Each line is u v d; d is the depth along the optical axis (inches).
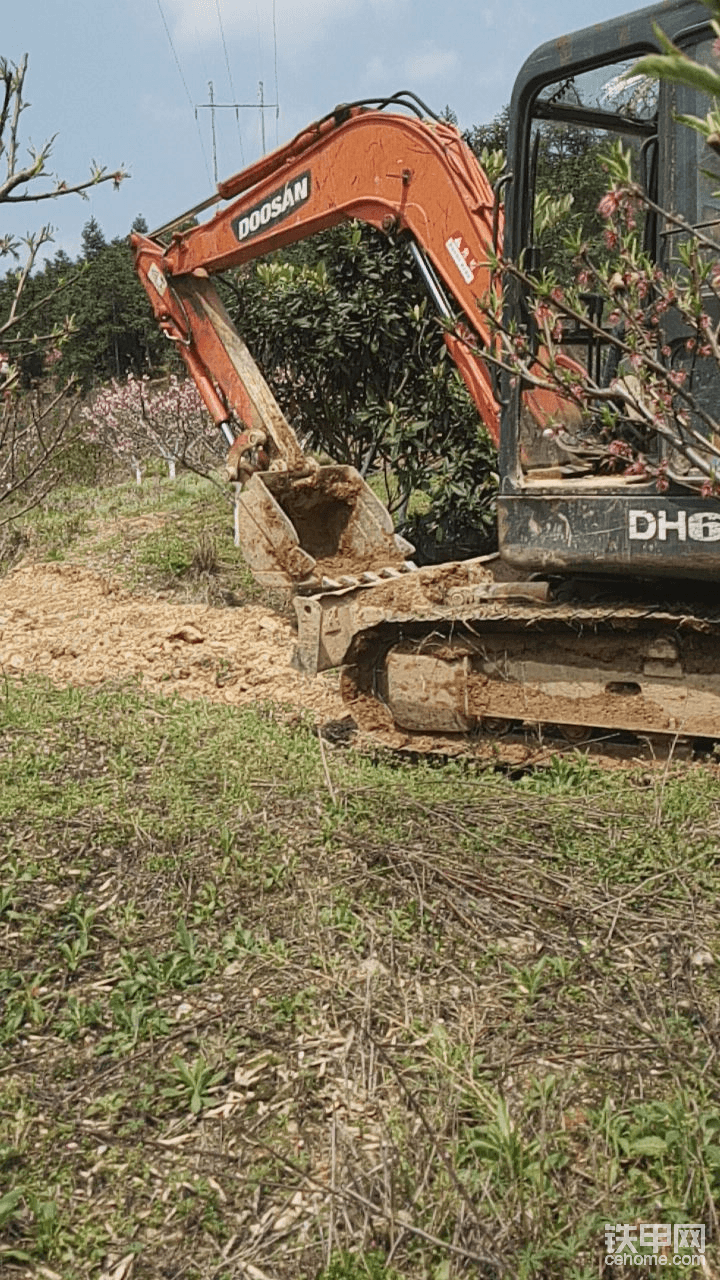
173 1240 126.8
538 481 253.9
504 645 275.7
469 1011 165.2
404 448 422.6
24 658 386.3
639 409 153.0
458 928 189.5
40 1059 159.3
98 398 874.1
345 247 424.8
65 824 233.5
